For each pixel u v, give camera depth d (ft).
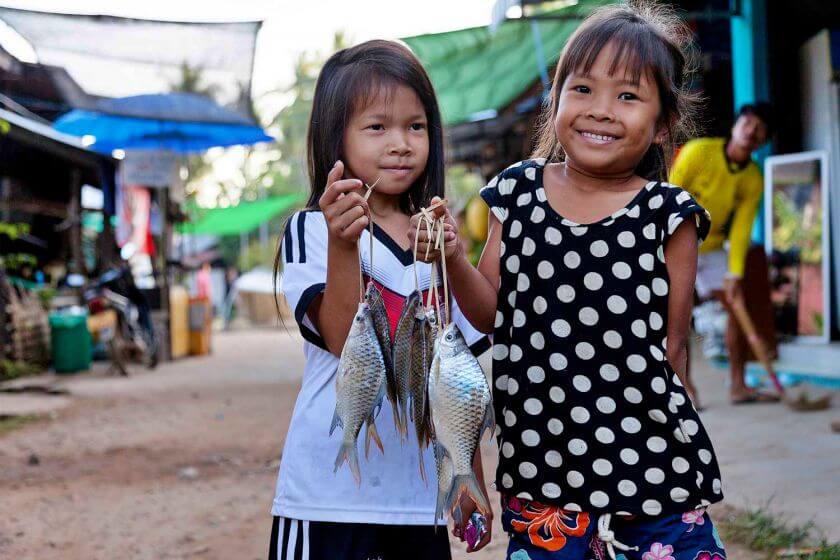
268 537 13.53
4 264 38.11
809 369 24.29
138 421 24.54
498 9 25.16
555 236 6.81
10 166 40.19
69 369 37.68
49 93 34.19
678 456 6.57
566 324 6.70
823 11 28.53
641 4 7.64
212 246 115.55
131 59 26.40
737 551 11.59
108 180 43.24
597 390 6.61
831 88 27.27
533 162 7.25
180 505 15.46
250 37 26.12
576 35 6.87
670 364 6.75
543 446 6.70
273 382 33.83
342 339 6.75
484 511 6.23
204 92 28.50
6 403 28.25
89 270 47.09
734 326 21.35
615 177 6.87
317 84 7.55
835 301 27.25
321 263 7.11
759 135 18.88
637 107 6.67
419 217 6.42
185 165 51.70
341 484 7.04
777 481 14.48
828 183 26.81
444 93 39.11
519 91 39.83
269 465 18.43
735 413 20.22
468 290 6.87
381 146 7.18
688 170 19.36
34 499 16.05
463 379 6.27
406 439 7.17
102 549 13.15
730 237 20.44
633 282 6.63
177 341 45.34
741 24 27.94
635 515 6.50
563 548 6.63
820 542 11.41
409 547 7.27
